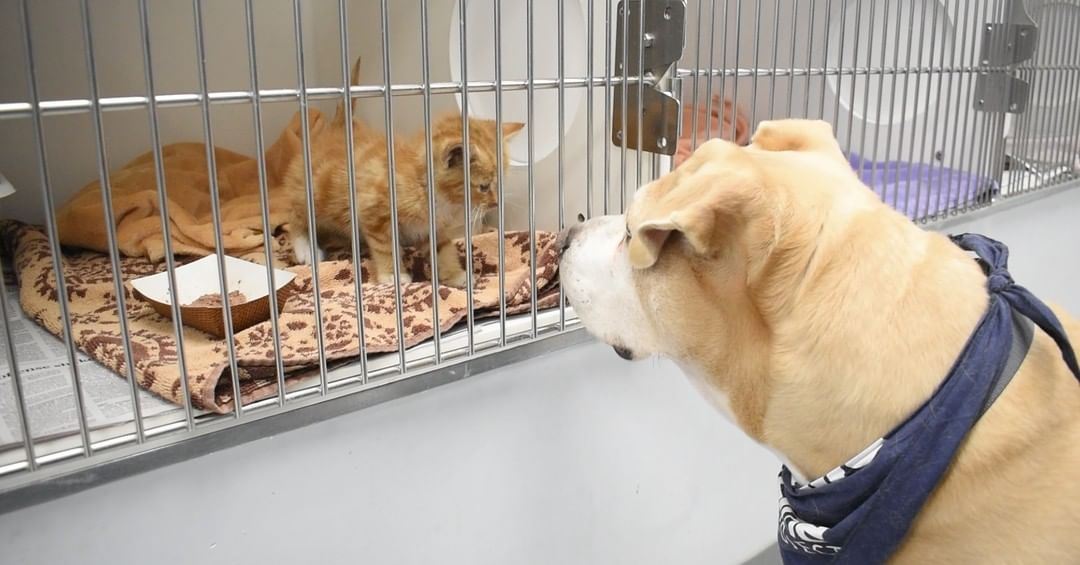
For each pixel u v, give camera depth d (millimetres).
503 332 1250
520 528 1343
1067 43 2340
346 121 1058
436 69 2006
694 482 1564
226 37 2250
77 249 1792
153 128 912
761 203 897
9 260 1811
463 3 1152
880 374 858
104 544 944
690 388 1521
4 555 883
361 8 2240
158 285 1480
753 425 974
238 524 1039
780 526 986
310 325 1296
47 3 1971
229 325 996
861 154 1665
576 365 1351
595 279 1114
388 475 1167
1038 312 832
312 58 2404
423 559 1233
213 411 1019
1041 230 2363
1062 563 799
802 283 902
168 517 983
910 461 813
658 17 1361
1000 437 826
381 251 1685
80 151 2068
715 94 2189
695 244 870
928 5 2268
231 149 2316
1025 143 2229
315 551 1117
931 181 1969
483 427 1260
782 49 2230
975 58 2227
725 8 1387
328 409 1074
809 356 895
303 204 1749
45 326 1384
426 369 1161
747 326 947
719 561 1642
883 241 905
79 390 905
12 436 966
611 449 1433
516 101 1872
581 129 1672
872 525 832
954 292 880
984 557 826
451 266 1655
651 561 1539
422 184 1633
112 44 2086
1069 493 809
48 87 2010
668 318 998
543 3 1702
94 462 911
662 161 1461
